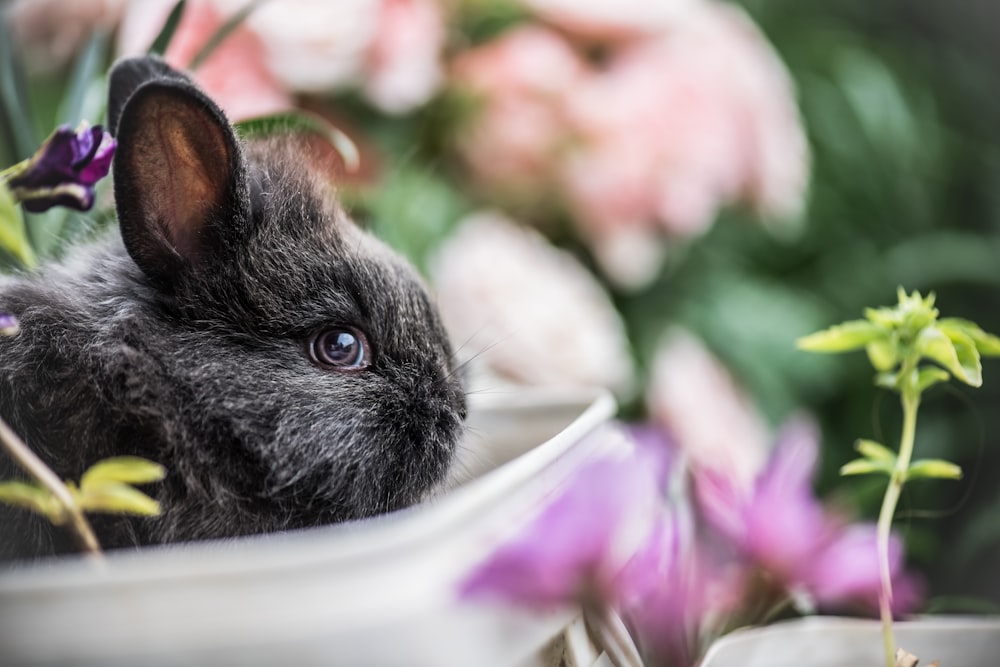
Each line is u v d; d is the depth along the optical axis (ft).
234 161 1.05
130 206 1.04
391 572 0.76
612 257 1.76
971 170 2.57
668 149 1.70
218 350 1.06
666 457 1.02
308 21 1.52
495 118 1.70
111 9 1.49
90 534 0.86
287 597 0.73
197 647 0.72
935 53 2.71
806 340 1.02
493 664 0.79
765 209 1.83
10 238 0.89
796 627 1.00
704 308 2.04
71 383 1.03
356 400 1.08
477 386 1.28
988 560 1.82
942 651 1.00
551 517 0.85
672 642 0.98
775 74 1.84
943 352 0.98
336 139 1.27
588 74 1.75
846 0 2.68
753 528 1.02
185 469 1.03
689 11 1.76
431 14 1.62
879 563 1.00
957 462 2.00
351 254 1.12
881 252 2.36
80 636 0.73
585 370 1.57
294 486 1.05
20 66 1.23
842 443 2.06
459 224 1.71
